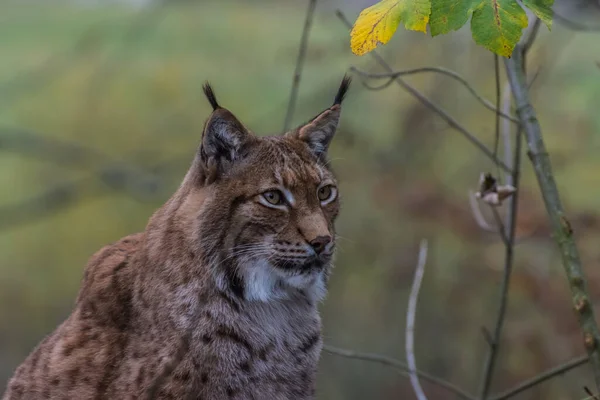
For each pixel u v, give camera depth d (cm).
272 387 639
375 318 1580
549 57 1448
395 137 1462
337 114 672
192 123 1745
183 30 1667
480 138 1435
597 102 1480
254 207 615
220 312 616
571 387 1301
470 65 1418
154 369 605
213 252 612
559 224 600
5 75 1698
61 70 1686
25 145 1631
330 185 652
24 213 1823
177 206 636
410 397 1502
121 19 1544
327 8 1362
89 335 645
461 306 1475
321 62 1363
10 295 1878
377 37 507
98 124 1756
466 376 1483
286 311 647
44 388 649
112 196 1880
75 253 1925
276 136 658
